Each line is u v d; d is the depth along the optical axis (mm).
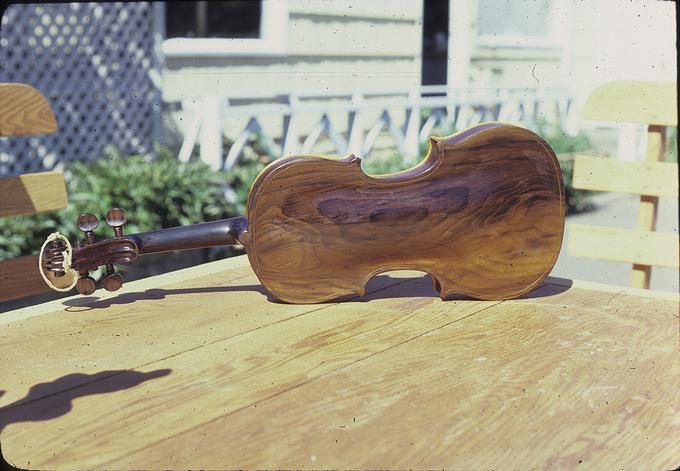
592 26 5723
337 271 1281
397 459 877
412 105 5051
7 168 4148
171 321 1210
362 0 5016
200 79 4578
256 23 5004
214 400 981
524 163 1298
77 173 3830
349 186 1264
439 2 7812
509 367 1063
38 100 1426
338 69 5012
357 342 1134
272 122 4809
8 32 4051
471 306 1276
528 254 1312
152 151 4535
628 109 1708
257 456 882
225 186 3883
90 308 1264
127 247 1188
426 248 1285
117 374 1044
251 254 1253
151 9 4422
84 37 4320
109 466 867
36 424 936
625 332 1178
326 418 946
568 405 974
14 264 1411
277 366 1062
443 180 1281
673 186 1688
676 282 3289
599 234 1740
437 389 1007
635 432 925
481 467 867
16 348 1119
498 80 5953
